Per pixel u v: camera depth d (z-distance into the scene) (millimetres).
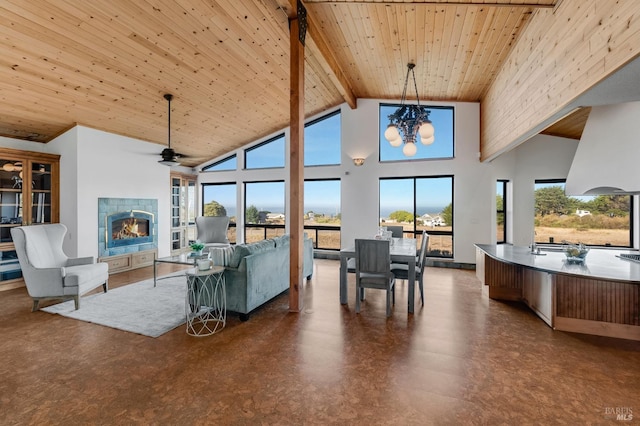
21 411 1926
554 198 6051
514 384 2217
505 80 4438
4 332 3115
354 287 4852
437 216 6508
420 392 2125
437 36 3912
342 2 3428
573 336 3021
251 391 2141
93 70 3830
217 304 3527
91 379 2283
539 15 3285
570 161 5891
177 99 4977
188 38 3730
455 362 2529
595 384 2211
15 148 4918
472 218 6141
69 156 5039
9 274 4684
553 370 2400
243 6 3482
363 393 2117
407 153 3982
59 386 2195
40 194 4996
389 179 6859
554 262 3357
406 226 6738
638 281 2605
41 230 4191
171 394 2105
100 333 3098
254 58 4469
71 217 5031
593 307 3053
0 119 4379
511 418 1862
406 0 3201
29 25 3004
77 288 3764
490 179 6027
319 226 7516
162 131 5973
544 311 3367
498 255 3791
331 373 2367
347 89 5855
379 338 2984
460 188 6207
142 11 3191
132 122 5355
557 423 1815
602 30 2213
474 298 4246
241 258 3473
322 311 3758
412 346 2816
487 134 5539
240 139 7535
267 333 3111
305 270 5109
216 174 8258
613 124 3363
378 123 6773
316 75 5531
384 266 3564
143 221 6215
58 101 4266
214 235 7129
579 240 5855
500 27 3664
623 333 2959
